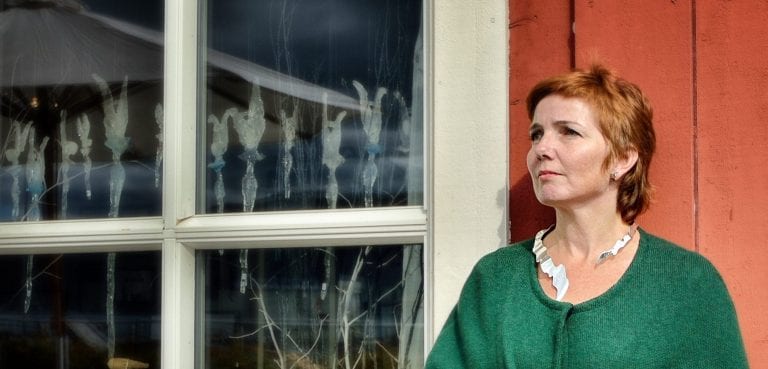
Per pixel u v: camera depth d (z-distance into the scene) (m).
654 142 1.81
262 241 2.19
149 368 2.32
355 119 2.23
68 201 2.41
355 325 2.20
